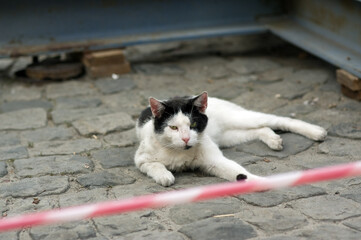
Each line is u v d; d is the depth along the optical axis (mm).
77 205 5594
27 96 9289
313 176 4086
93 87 9586
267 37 12000
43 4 10164
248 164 6414
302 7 10422
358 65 8164
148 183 6082
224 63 10516
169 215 5277
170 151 6207
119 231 5023
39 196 5887
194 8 10859
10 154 7012
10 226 3994
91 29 10516
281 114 7953
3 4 9984
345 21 8945
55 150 7121
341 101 8250
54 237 4969
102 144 7305
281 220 5035
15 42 10188
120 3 10484
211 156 6191
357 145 6684
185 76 9930
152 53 11445
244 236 4805
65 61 10500
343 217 5031
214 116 7004
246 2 11047
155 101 6051
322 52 8852
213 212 5266
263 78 9562
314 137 6871
